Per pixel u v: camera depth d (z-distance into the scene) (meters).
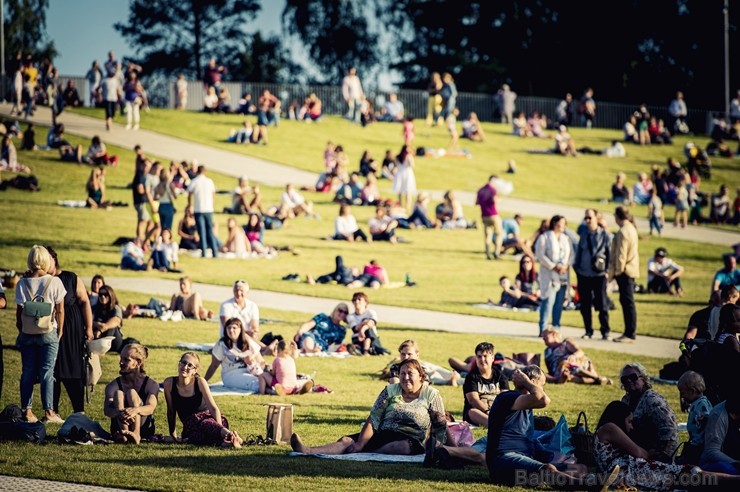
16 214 82.31
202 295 60.12
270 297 61.19
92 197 87.44
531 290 64.94
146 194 70.38
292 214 90.44
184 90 157.25
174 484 22.77
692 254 90.94
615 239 52.78
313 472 24.45
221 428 27.89
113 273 64.75
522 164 130.25
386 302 62.53
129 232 79.50
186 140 122.75
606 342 52.41
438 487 23.19
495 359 40.59
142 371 28.53
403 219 91.00
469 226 93.81
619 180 114.00
